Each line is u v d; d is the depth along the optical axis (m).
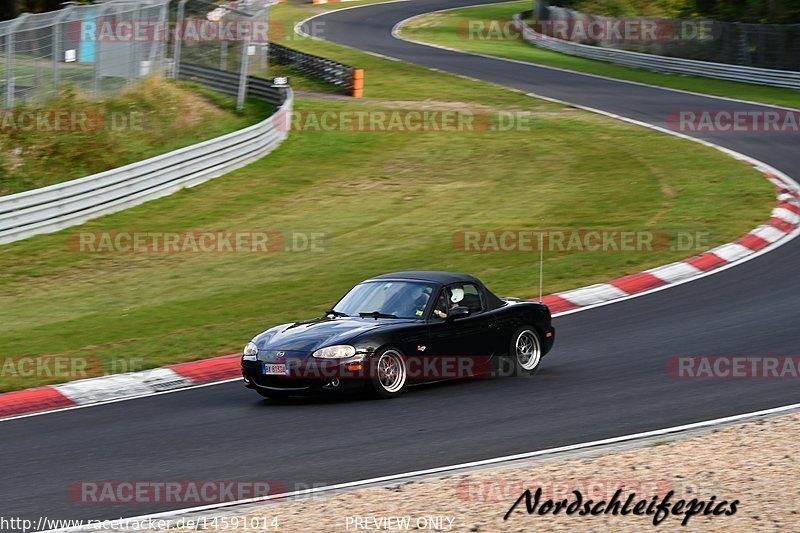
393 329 19.83
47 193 40.50
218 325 27.86
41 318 30.03
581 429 16.67
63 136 49.12
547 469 14.32
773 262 31.73
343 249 37.25
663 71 86.62
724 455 14.59
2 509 13.84
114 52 56.25
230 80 64.94
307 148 55.53
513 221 40.34
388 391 19.67
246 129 51.66
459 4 152.50
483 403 18.84
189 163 47.62
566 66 90.56
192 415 19.27
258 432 17.50
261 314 28.91
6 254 37.84
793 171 46.88
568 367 21.92
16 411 20.94
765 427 16.02
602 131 59.31
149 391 22.00
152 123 54.09
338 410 18.81
